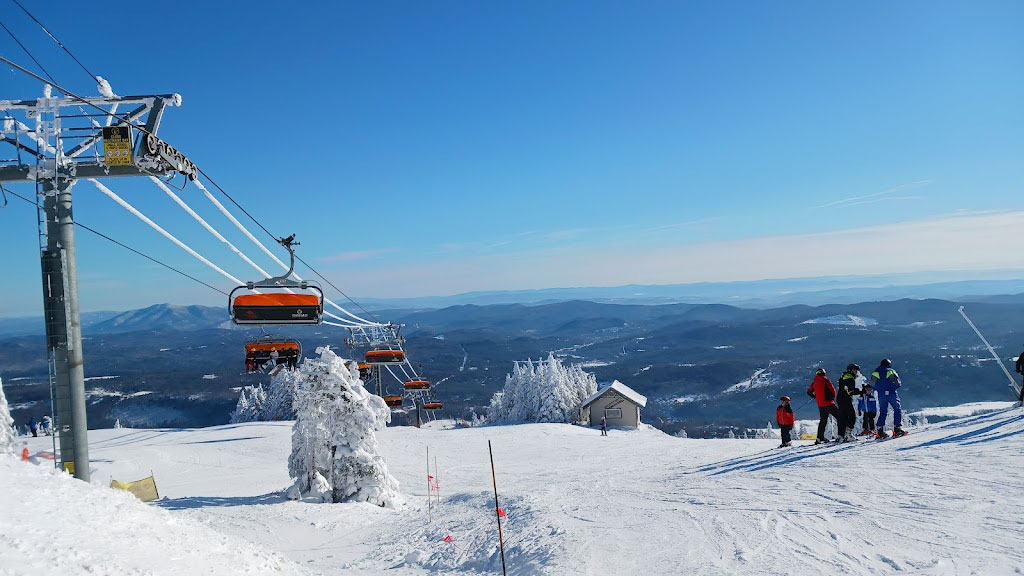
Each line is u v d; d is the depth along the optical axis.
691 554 6.60
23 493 5.51
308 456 22.30
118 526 5.56
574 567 6.88
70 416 11.12
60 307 11.07
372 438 22.47
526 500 12.59
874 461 10.20
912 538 5.82
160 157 11.51
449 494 23.70
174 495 25.53
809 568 5.46
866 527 6.45
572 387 77.00
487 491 16.97
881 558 5.43
